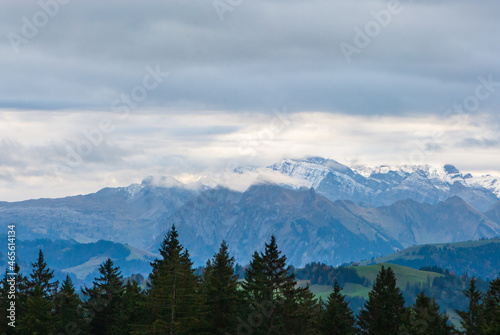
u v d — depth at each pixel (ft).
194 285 602.44
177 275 574.56
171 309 557.74
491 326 605.31
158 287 595.06
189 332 562.66
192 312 566.77
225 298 605.31
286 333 606.96
